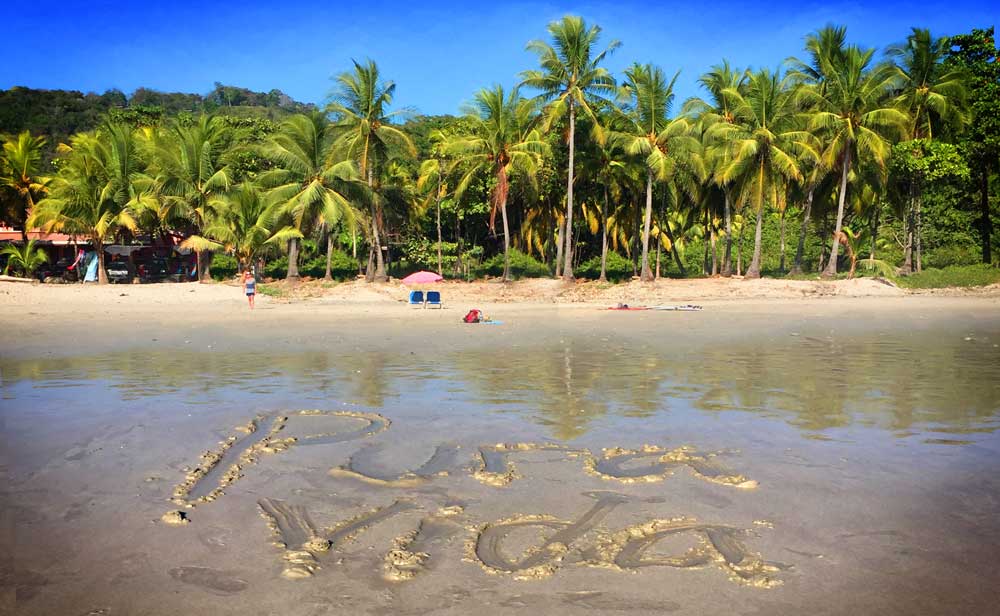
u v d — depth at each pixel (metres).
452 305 32.94
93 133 52.66
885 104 41.06
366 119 40.19
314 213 41.00
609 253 62.72
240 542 4.51
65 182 39.75
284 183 43.09
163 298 33.44
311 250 58.44
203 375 11.67
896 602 3.65
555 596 3.75
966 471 5.89
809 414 8.23
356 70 40.47
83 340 17.45
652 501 5.23
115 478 5.89
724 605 3.64
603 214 47.56
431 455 6.60
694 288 37.69
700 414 8.30
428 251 51.47
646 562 4.17
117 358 13.93
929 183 42.69
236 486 5.67
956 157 39.28
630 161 41.53
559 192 46.81
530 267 54.50
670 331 19.36
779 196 42.16
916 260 43.53
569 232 40.38
